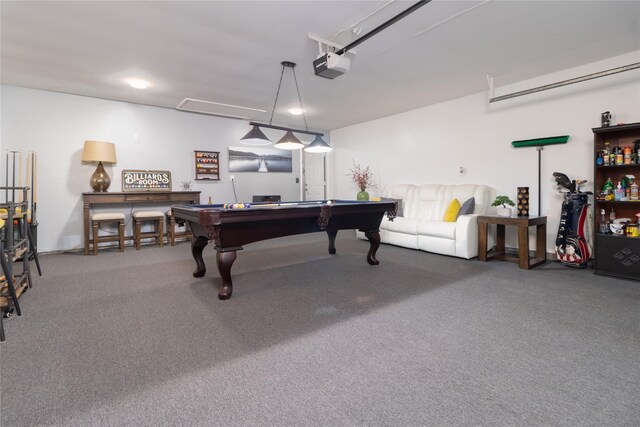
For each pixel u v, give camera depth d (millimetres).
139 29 2836
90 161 4844
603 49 3357
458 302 2590
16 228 3404
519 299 2645
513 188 4488
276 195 6543
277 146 4016
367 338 2000
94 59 3482
